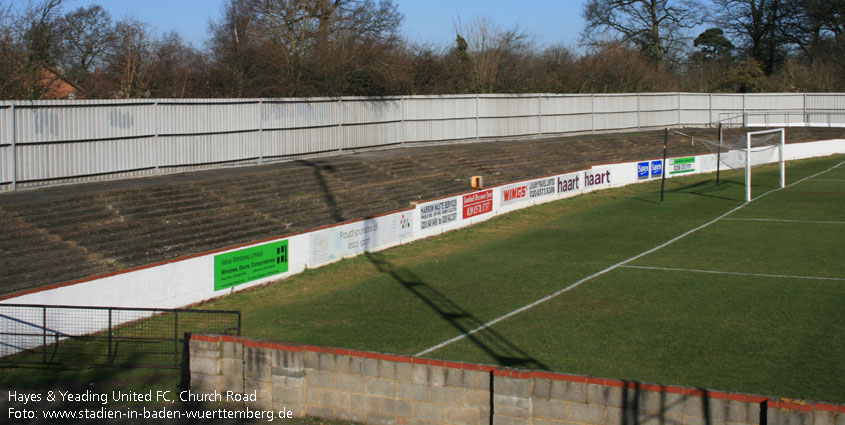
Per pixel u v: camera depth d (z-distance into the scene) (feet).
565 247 82.38
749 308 55.98
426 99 131.44
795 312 54.60
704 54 266.98
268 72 127.95
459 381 30.91
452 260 76.23
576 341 48.24
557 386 29.30
